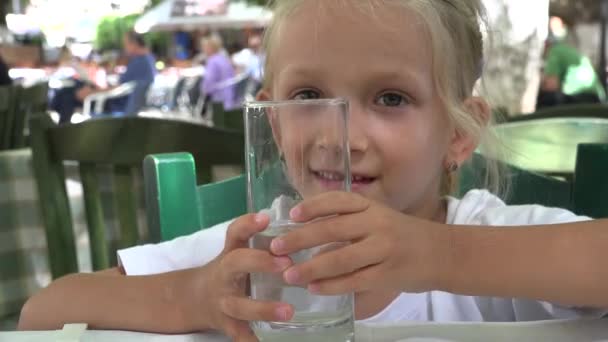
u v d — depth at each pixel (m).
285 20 0.97
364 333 0.68
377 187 0.92
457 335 0.67
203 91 8.95
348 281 0.61
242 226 0.62
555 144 1.52
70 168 2.01
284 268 0.60
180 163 1.18
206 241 1.05
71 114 6.96
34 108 3.38
